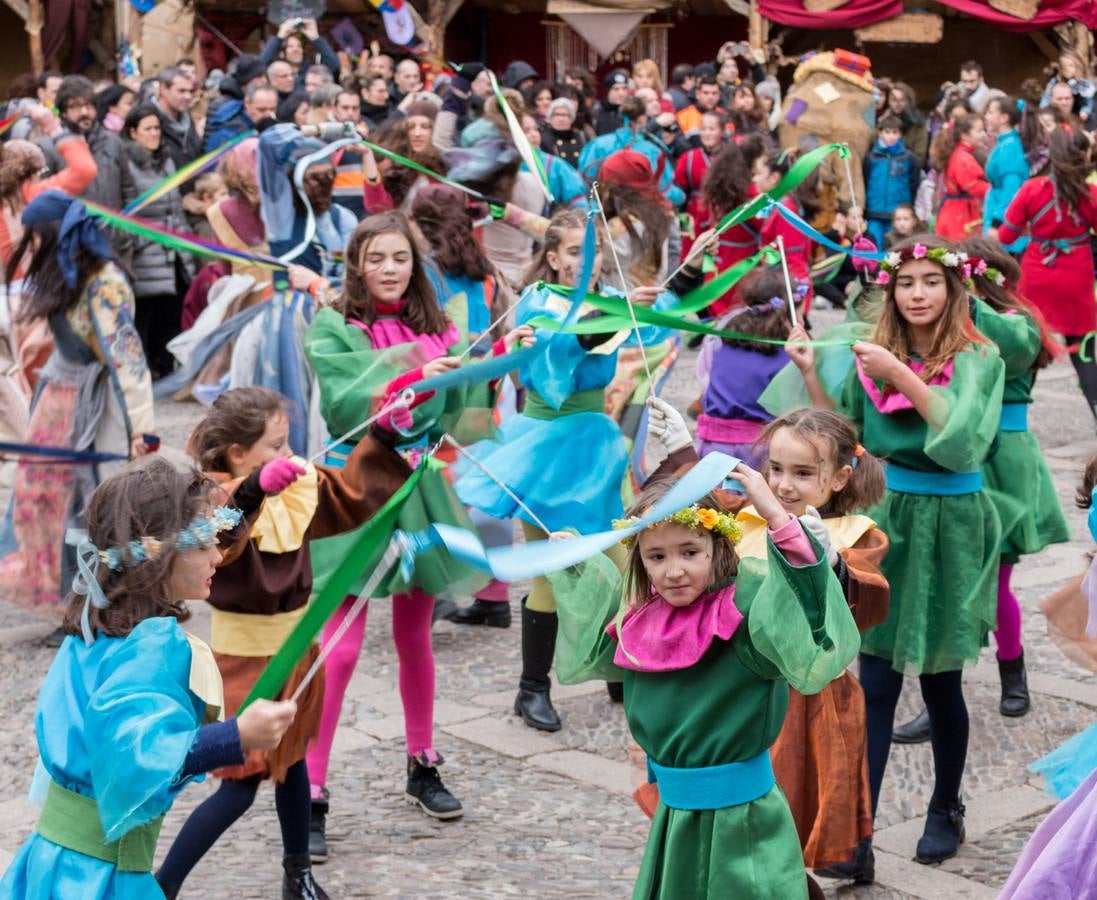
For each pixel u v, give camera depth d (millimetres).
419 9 17609
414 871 4215
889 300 4410
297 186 6863
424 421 4113
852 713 3773
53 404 6023
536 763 4977
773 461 3691
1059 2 17953
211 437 3799
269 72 11430
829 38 20453
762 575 3164
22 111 9359
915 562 4281
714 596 3174
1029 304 5070
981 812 4594
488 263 5809
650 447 8867
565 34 19641
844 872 4082
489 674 5816
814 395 4492
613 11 17531
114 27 18172
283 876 4184
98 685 2752
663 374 6211
